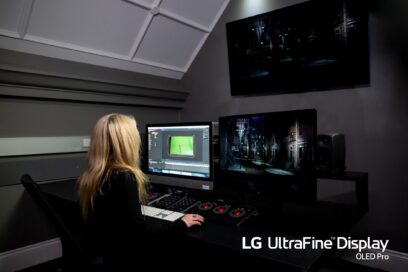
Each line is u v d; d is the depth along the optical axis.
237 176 1.62
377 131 2.26
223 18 3.16
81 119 2.74
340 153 2.00
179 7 2.87
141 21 2.78
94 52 2.69
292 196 1.35
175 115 3.61
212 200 1.69
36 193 1.03
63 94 2.53
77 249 1.02
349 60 2.31
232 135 1.63
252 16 2.77
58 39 2.46
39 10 2.23
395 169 2.19
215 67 3.25
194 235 1.22
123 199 1.13
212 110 3.31
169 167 1.88
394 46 2.16
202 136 1.71
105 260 1.12
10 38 2.24
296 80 2.60
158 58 3.19
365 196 1.98
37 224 2.48
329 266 2.31
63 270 1.28
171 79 3.49
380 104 2.24
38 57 2.43
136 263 1.41
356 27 2.24
